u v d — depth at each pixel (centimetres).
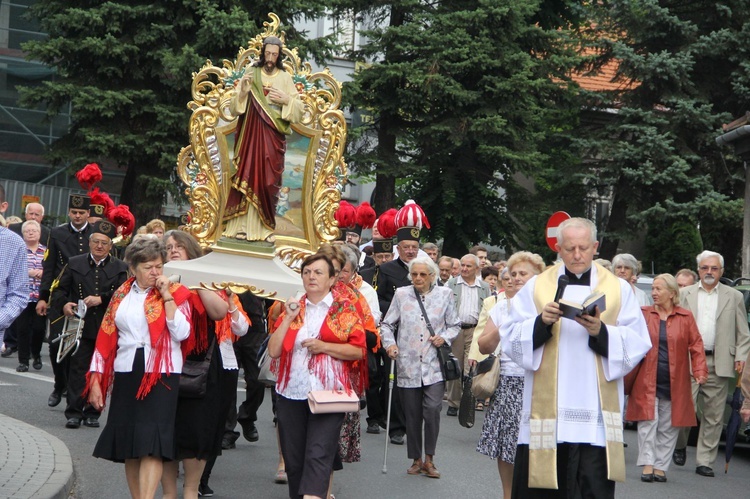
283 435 734
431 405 1023
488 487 985
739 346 1227
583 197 3127
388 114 2752
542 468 601
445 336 1036
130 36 2452
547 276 630
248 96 1122
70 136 2536
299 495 709
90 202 1281
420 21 2689
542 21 2992
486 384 828
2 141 3306
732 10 2959
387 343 1031
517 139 2700
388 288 1253
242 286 899
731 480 1152
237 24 2338
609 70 3419
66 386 1250
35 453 920
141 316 712
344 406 712
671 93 2902
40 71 3322
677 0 3014
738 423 1162
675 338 1131
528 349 605
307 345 726
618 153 2870
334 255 750
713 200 2786
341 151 1295
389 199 2873
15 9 3300
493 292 1664
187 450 755
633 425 1523
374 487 963
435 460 1121
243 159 1123
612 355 597
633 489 1052
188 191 1214
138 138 2423
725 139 2053
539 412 609
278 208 1273
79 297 1152
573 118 3095
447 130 2645
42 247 1619
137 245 721
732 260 3091
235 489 912
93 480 896
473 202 2861
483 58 2620
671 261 3012
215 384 764
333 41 2644
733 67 2962
